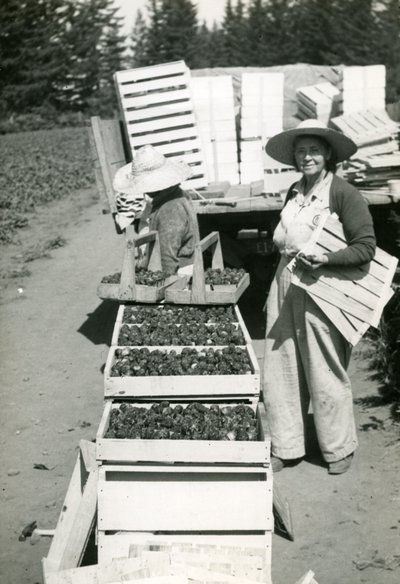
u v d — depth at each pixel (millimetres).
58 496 4543
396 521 4109
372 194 6578
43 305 8766
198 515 3562
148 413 3982
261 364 6430
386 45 32625
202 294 5469
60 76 55562
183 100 8141
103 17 62062
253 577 3137
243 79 8562
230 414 3996
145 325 5176
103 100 58500
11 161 23766
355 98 8477
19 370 6746
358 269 4344
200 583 3004
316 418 4582
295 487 4500
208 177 8430
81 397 6098
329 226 4285
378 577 3650
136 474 3699
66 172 21016
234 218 7059
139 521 3578
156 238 6035
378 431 5172
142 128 8000
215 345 4770
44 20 52656
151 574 3078
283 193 7441
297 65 10164
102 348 7238
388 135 7344
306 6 44594
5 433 5469
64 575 3125
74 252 11477
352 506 4273
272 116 8516
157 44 62562
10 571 3803
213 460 3576
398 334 6031
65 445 5242
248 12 51125
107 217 14312
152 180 5844
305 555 3855
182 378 4191
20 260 11055
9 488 4660
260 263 7969
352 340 4301
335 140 4238
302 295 4426
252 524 3568
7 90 51531
